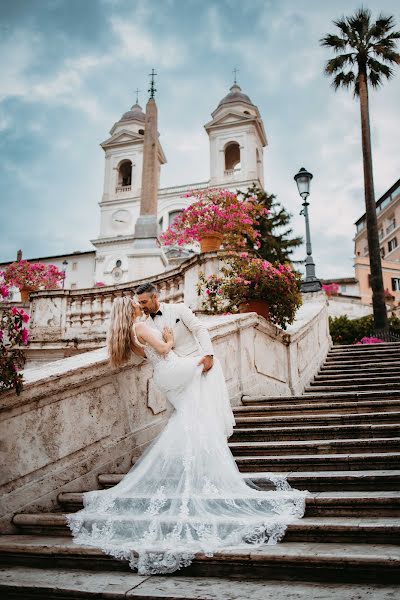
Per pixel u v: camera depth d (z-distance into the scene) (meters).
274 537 2.89
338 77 20.38
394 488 3.48
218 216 8.94
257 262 7.43
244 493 3.32
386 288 41.62
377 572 2.50
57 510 3.72
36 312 11.25
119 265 43.41
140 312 4.27
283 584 2.53
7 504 3.44
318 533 2.93
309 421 5.08
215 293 7.78
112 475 4.11
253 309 7.49
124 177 48.88
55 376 3.83
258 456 4.41
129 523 3.05
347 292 41.59
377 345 11.51
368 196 17.89
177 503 3.13
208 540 2.84
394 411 5.32
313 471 4.00
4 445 3.49
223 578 2.69
